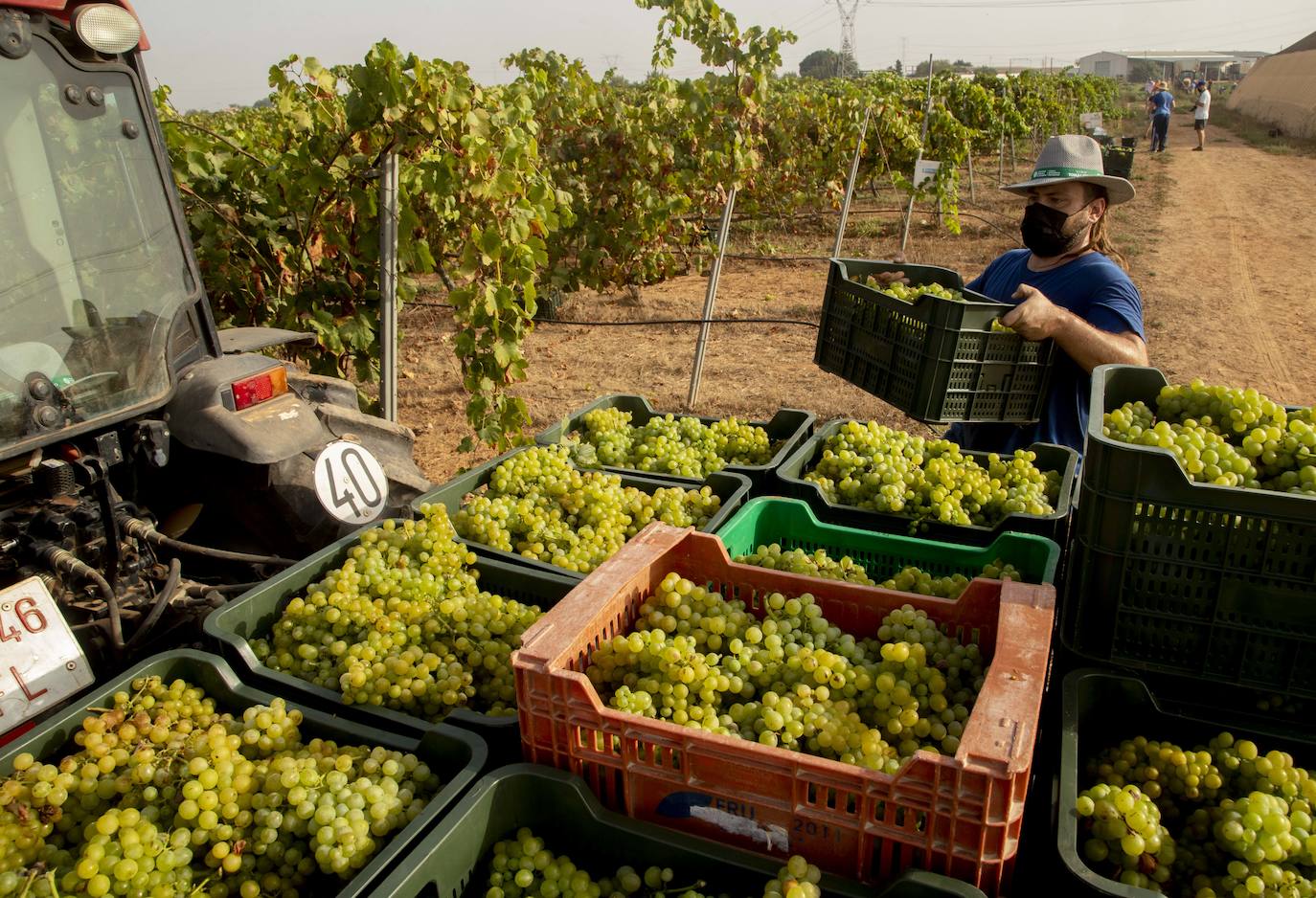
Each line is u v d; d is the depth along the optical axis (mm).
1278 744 2119
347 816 1951
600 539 3475
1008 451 4195
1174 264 14734
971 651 2340
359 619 2674
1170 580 2184
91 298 3057
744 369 9453
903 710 2074
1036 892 1965
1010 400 3971
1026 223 4238
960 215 19859
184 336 3553
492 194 5766
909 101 21906
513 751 2312
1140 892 1607
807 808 1792
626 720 1905
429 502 3658
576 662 2158
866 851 1768
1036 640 1951
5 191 2801
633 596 2488
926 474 3596
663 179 10492
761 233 17984
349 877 1937
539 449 3959
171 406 3525
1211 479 2381
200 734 2164
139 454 3318
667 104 10367
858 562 3371
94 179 3064
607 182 10727
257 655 2711
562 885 1927
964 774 1600
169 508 3895
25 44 2752
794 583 2590
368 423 4215
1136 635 2258
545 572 3164
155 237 3314
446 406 8328
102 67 3018
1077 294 4059
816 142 17562
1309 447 2473
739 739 1834
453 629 2738
